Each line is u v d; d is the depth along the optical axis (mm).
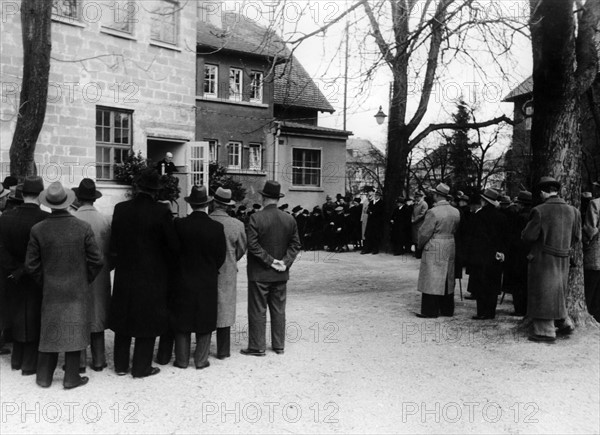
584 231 8195
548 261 7297
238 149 24250
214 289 6375
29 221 5809
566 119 7723
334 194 27688
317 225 20328
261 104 24469
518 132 27125
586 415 5156
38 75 10258
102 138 14602
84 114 13938
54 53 13297
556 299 7281
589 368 6387
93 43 14055
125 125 15062
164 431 4688
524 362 6613
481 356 6859
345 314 9234
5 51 12484
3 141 12531
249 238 6727
